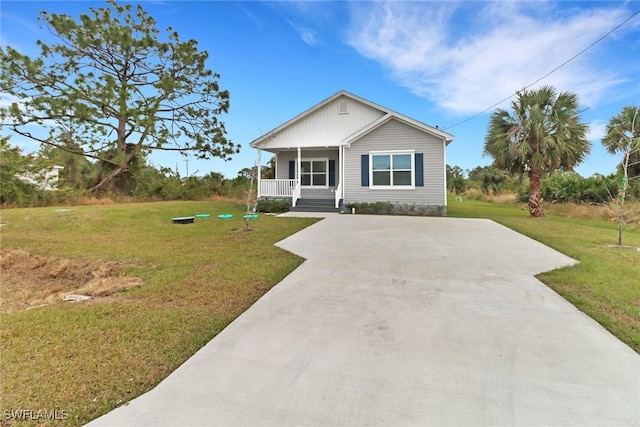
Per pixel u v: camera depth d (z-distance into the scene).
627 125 12.24
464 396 1.97
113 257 5.86
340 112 14.98
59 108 12.34
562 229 8.88
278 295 3.78
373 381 2.13
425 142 12.91
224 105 17.64
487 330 2.85
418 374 2.20
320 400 1.95
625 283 4.16
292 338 2.75
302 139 15.36
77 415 1.87
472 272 4.61
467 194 36.66
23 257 6.13
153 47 15.15
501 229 8.65
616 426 1.73
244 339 2.75
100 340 2.78
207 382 2.16
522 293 3.76
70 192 16.19
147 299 3.77
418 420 1.77
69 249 6.52
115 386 2.14
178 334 2.88
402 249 6.11
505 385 2.08
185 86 16.00
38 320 3.19
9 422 1.82
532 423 1.75
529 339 2.69
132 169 18.72
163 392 2.07
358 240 7.03
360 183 13.73
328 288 3.98
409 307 3.37
